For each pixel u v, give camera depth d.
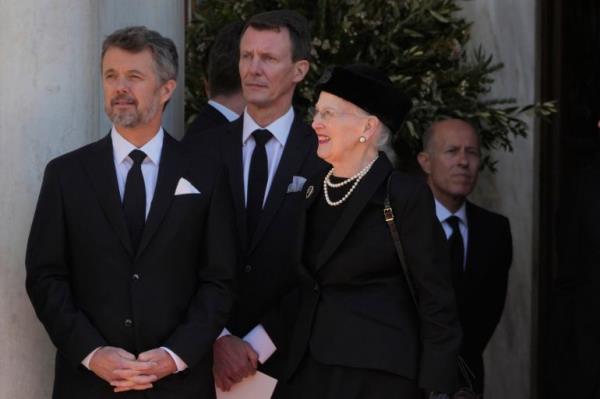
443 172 19.09
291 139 15.74
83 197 13.69
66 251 13.77
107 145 14.02
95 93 15.80
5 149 15.14
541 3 23.55
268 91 15.63
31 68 15.17
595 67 23.81
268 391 14.86
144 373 13.18
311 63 19.58
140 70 13.74
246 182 15.73
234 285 14.09
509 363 23.30
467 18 22.62
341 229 13.58
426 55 20.16
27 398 14.94
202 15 20.95
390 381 13.41
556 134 23.61
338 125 13.76
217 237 13.98
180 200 13.80
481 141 21.17
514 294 23.27
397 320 13.50
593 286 15.78
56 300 13.43
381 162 13.87
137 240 13.72
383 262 13.58
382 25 20.02
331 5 19.88
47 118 15.20
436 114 20.25
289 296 14.91
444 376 13.23
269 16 15.86
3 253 15.02
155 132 14.11
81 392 13.52
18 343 14.95
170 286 13.68
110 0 16.97
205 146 15.91
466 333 18.94
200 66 21.14
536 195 23.44
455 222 19.11
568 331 16.06
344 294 13.67
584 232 15.98
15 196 15.07
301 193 14.23
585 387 15.75
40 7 15.20
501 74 22.86
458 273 18.91
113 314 13.51
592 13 23.83
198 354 13.45
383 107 13.80
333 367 13.52
